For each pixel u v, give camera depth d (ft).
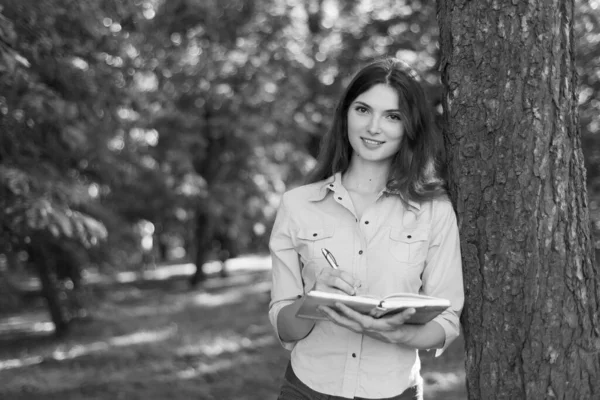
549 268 9.61
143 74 41.81
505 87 9.71
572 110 9.81
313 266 9.82
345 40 50.47
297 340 9.91
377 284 9.56
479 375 10.00
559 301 9.61
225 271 87.20
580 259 9.73
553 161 9.62
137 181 55.72
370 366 9.52
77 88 28.66
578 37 35.04
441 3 10.32
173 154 62.44
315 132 67.21
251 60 64.69
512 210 9.68
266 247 86.69
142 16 32.19
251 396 26.50
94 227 27.76
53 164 29.58
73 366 33.86
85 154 32.55
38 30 22.52
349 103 10.19
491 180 9.80
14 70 20.18
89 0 24.80
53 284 41.37
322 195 10.09
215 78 63.93
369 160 9.99
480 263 9.89
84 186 32.04
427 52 42.19
